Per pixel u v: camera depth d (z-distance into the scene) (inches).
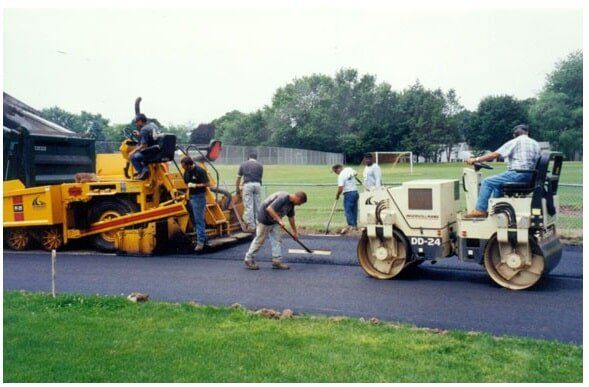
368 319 283.6
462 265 398.0
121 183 467.5
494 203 337.4
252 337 250.7
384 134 2518.5
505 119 2303.2
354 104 2691.9
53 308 298.4
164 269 401.1
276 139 2711.6
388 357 228.2
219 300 321.1
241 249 469.1
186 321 275.1
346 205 537.6
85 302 305.7
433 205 351.9
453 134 2482.8
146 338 250.5
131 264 420.5
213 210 488.7
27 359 229.1
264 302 315.9
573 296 319.3
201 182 447.8
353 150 2532.0
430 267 394.3
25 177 482.6
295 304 311.3
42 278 378.0
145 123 478.6
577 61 2122.3
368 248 372.5
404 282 356.2
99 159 517.3
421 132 2464.3
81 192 473.7
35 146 487.5
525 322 276.7
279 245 399.9
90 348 239.6
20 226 482.9
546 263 331.0
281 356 229.3
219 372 214.8
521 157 336.2
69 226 478.9
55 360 227.6
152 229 453.1
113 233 471.5
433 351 234.5
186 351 235.0
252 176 514.6
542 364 221.1
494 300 314.3
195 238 465.1
